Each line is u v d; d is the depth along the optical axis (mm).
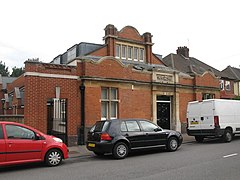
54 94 13328
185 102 19109
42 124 12867
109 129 10211
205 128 14453
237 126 15031
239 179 6371
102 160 9836
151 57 21094
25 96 12633
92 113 14500
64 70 13797
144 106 16797
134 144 10445
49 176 7324
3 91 36719
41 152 8617
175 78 18391
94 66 14688
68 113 13664
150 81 17219
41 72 13070
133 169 7871
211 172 7141
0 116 14859
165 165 8297
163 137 11250
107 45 19625
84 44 20812
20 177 7312
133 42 20562
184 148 12297
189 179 6465
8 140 8070
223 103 14609
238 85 35531
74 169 8211
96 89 14781
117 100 15625
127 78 15969
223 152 10648
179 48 32062
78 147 13180
